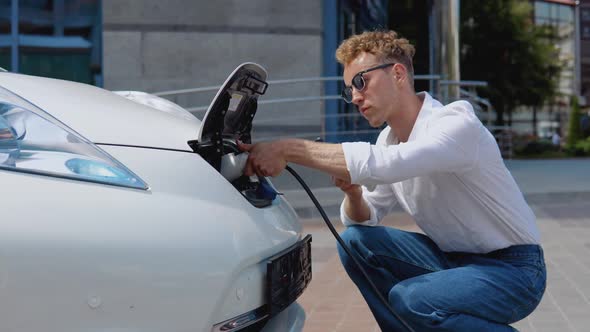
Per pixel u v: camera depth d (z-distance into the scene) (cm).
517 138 2970
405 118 241
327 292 450
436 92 917
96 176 176
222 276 178
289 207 236
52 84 220
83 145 183
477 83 1046
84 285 164
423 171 223
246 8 1001
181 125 215
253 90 222
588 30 4225
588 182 1031
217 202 189
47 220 164
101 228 168
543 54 2720
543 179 1088
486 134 232
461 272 234
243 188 216
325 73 1080
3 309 158
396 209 757
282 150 220
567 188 934
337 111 1103
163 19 988
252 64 209
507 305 233
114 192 175
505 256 240
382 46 238
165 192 182
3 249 159
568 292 434
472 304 230
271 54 1007
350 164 220
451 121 227
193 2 991
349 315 398
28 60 1034
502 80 2647
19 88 202
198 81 995
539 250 243
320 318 392
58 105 197
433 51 1141
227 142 219
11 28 1027
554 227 692
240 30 1001
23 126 181
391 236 262
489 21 2580
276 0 1003
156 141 195
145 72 988
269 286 197
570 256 546
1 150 174
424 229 255
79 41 1044
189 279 174
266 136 1002
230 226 186
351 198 262
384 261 261
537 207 834
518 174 1202
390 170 221
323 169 223
